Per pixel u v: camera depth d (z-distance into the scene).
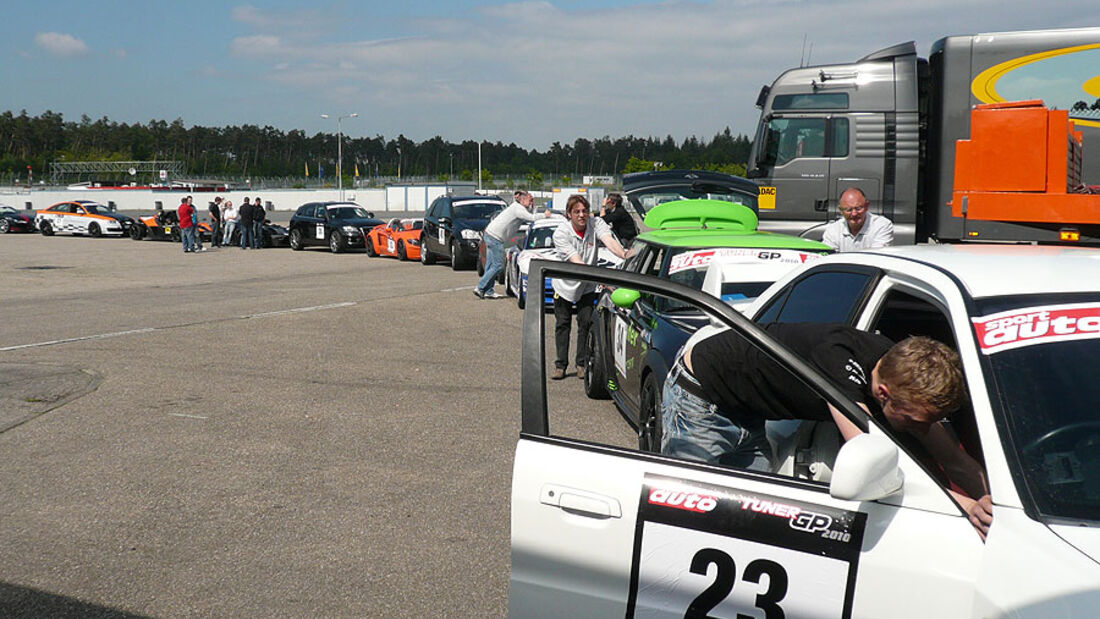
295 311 13.72
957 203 8.23
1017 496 2.17
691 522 2.38
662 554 2.40
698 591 2.37
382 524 4.86
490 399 7.84
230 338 11.10
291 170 155.75
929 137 12.04
